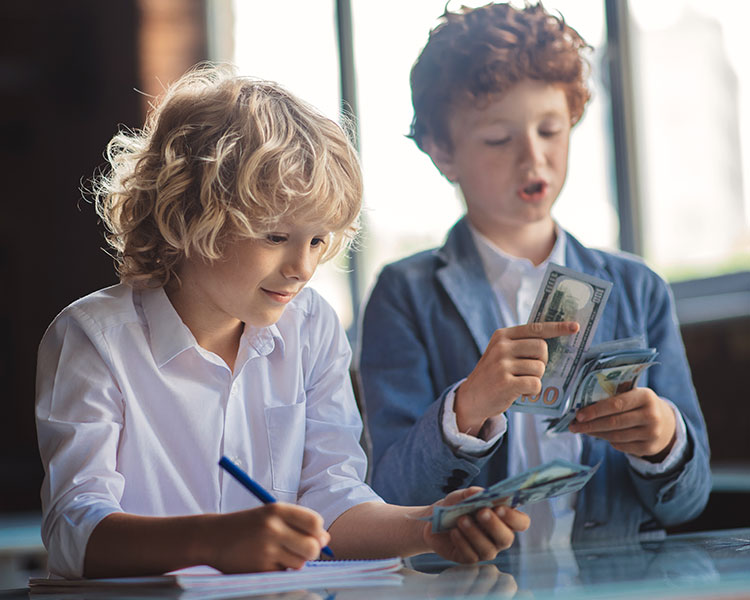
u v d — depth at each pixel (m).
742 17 3.62
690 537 1.60
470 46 1.81
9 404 6.41
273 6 5.58
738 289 3.61
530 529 1.75
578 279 1.54
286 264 1.31
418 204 4.95
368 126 5.12
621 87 4.00
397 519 1.36
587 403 1.59
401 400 1.79
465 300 1.84
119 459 1.37
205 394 1.44
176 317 1.41
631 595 0.89
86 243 6.33
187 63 5.96
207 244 1.29
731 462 3.34
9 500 6.01
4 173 6.37
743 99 3.62
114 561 1.15
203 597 1.00
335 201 1.30
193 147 1.35
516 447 1.80
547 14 1.87
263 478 1.49
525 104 1.78
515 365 1.53
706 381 3.44
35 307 6.41
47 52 6.26
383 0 5.06
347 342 1.66
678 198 3.87
